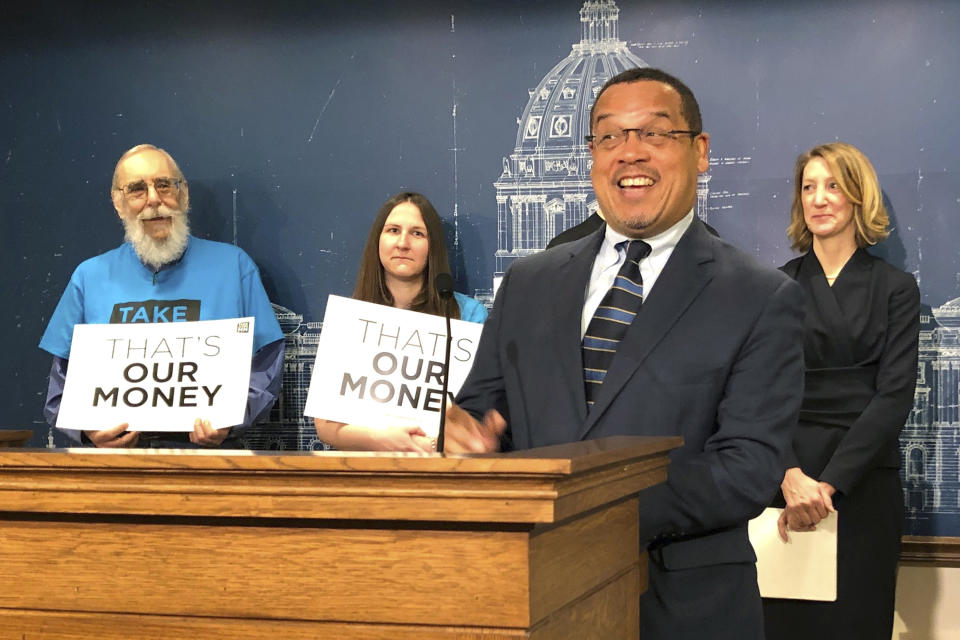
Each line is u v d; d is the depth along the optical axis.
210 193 4.34
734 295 1.77
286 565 1.06
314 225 4.27
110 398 3.29
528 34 4.11
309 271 4.27
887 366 3.28
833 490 3.15
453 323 3.00
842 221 3.41
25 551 1.14
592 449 1.15
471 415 1.94
